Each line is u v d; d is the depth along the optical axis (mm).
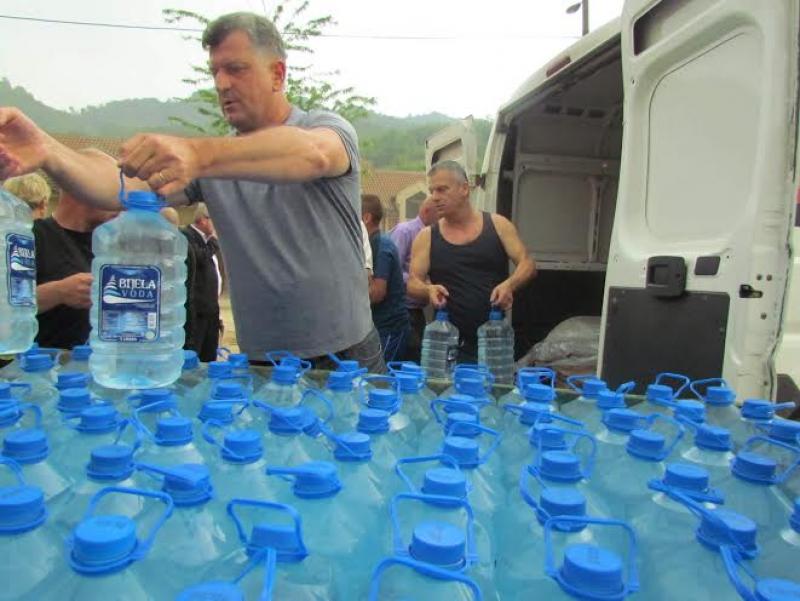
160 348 1722
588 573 629
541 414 1228
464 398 1346
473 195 4695
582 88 3908
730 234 1983
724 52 2043
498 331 3619
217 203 2172
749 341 1890
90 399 1207
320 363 2168
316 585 687
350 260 2211
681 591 741
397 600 622
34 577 667
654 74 2377
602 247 4539
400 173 31703
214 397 1312
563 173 4387
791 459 1174
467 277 3561
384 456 1067
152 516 766
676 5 2246
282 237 2117
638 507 942
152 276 1369
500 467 1122
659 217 2365
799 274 2408
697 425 1146
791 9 1807
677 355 2170
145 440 990
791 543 812
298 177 1699
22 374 1568
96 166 1814
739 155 1986
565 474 914
